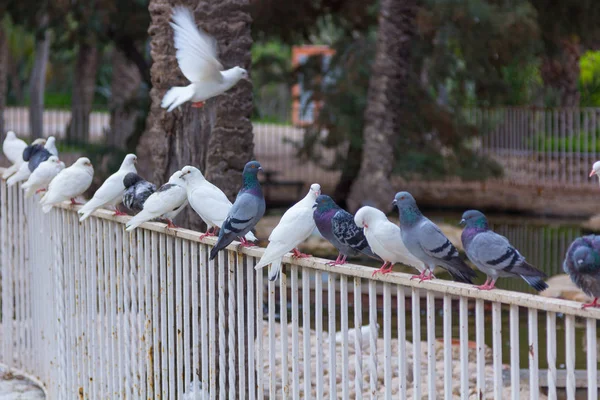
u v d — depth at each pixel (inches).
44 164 415.5
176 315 320.8
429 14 970.7
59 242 403.5
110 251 353.7
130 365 347.6
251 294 277.6
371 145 999.0
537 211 1160.8
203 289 300.0
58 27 1224.2
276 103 1929.1
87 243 373.7
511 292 204.2
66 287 399.9
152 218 311.3
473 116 1331.2
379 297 610.5
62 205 388.5
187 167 306.8
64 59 2541.8
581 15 1104.2
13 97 2773.1
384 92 986.7
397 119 995.9
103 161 1203.9
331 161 1470.2
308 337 259.9
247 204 273.9
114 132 1264.8
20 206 463.8
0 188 492.7
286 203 1222.3
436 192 1206.3
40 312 445.1
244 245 277.9
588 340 187.6
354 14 1135.6
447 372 220.2
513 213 1176.2
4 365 479.8
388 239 238.5
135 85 1354.6
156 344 329.1
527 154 1251.8
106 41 1182.9
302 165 1408.7
